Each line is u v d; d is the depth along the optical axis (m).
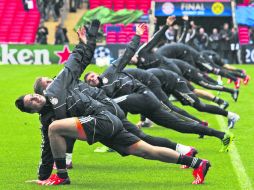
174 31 93.38
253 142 38.16
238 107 54.22
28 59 100.81
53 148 26.78
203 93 46.94
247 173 30.28
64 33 107.31
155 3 113.44
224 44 100.25
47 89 26.62
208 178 29.22
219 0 113.25
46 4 120.25
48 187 27.47
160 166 31.91
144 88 33.06
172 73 39.75
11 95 62.16
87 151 35.97
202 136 39.62
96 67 91.44
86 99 26.69
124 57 32.66
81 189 27.12
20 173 30.61
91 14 107.44
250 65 99.25
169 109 37.16
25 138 40.62
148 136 29.61
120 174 30.22
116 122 26.41
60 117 26.62
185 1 113.44
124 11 108.69
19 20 118.25
